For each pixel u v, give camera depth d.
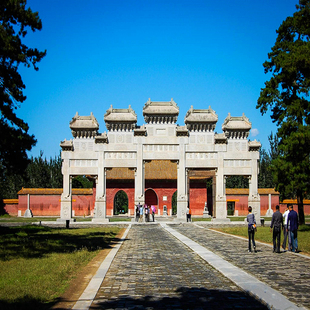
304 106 35.69
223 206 49.59
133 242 24.56
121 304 9.67
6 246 20.28
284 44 38.16
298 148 33.38
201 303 9.77
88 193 76.50
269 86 39.38
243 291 10.95
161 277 12.94
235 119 50.81
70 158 50.03
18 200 74.81
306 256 17.66
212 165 50.22
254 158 50.31
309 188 34.16
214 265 14.80
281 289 11.02
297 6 37.31
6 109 25.14
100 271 13.80
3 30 24.12
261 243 23.31
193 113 50.50
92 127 49.72
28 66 25.66
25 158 26.72
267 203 72.12
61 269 13.73
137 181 49.84
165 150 50.34
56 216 73.56
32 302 9.58
